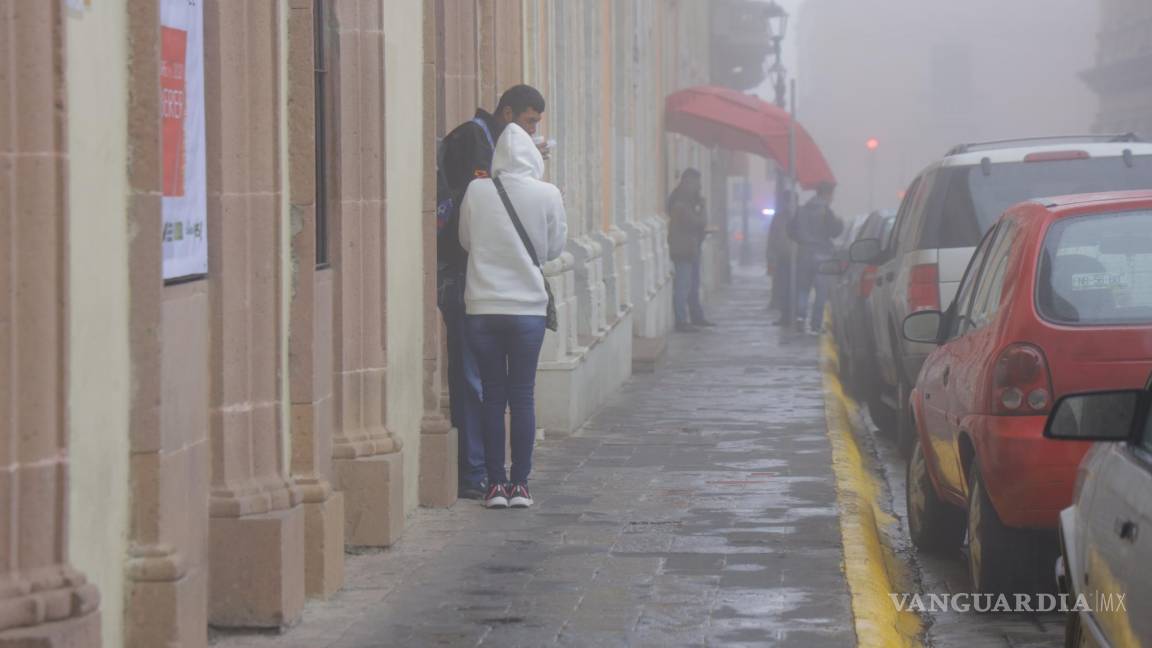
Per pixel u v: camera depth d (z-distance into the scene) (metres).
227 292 10.81
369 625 11.27
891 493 19.64
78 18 8.12
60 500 7.80
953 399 12.98
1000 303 12.38
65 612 7.72
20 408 7.65
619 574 12.87
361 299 13.66
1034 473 11.47
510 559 13.45
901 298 20.33
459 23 17.48
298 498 11.34
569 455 19.86
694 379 30.08
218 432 10.93
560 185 24.45
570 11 25.11
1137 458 8.17
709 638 10.86
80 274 8.19
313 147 11.81
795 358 34.44
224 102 10.67
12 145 7.55
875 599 11.99
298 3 11.74
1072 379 11.57
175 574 9.03
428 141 15.73
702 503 16.19
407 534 14.54
